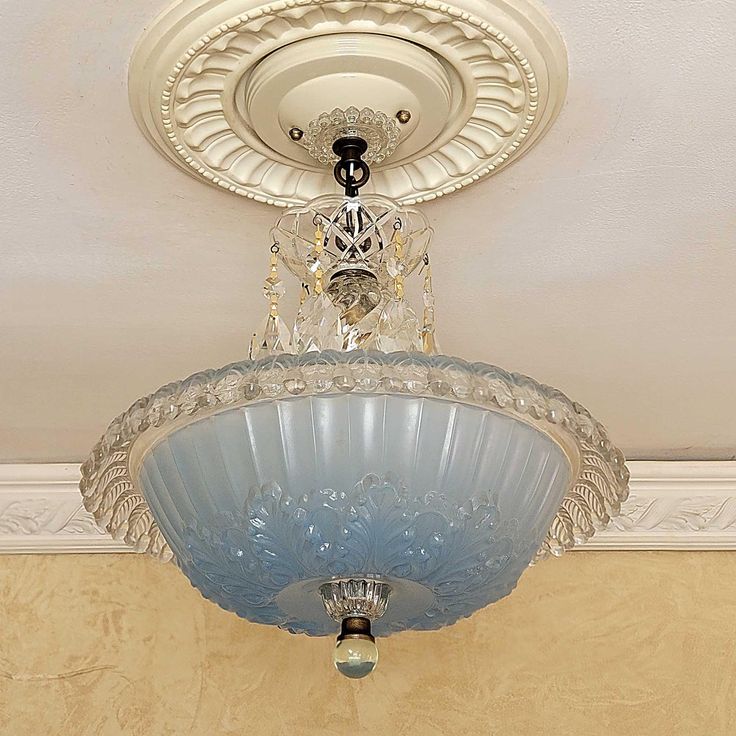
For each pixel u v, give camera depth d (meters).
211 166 1.55
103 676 2.35
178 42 1.35
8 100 1.44
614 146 1.55
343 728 2.32
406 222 1.52
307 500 1.16
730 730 2.33
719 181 1.61
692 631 2.43
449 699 2.35
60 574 2.45
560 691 2.36
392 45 1.37
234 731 2.31
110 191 1.62
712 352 2.05
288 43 1.37
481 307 1.91
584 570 2.49
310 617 1.35
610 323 1.96
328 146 1.49
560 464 1.30
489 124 1.50
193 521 1.24
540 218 1.70
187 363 2.05
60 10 1.32
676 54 1.39
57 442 2.34
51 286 1.83
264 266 1.79
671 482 2.48
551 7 1.33
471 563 1.23
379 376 1.15
